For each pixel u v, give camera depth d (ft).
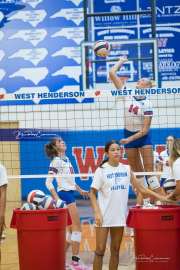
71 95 43.55
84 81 78.13
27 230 35.09
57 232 35.35
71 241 42.65
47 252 35.04
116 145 35.81
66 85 81.51
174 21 79.87
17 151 74.74
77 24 81.46
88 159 75.51
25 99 43.16
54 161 44.50
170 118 64.64
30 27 81.97
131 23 79.92
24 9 81.97
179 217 34.76
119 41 78.13
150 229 34.50
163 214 34.53
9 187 77.61
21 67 82.07
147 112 46.55
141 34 79.87
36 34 81.82
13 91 82.07
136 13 78.13
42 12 81.82
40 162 75.41
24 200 77.71
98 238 35.63
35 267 35.06
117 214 35.45
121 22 80.12
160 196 36.11
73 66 81.46
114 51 78.23
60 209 35.45
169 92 43.88
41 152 75.46
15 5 82.02
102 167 35.83
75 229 42.45
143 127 46.52
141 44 77.66
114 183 35.45
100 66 78.13
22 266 35.47
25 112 60.75
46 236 35.04
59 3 81.71
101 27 80.23
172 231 34.60
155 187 45.83
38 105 68.39
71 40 81.51
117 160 35.68
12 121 70.08
